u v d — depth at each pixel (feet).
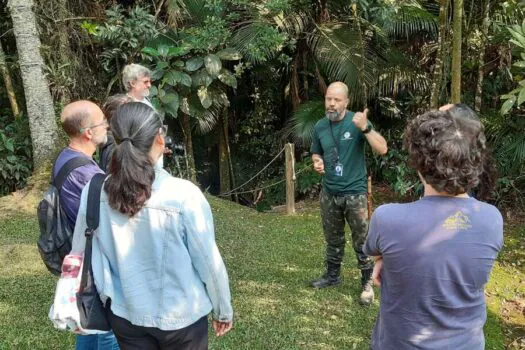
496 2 17.63
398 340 4.35
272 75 23.90
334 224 10.80
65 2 20.75
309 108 21.13
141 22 19.75
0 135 21.20
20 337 9.07
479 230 4.11
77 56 21.84
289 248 14.21
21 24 17.88
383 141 9.37
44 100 18.47
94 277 5.08
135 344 5.15
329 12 21.34
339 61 19.26
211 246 4.94
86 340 6.76
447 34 16.43
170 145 8.79
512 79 17.88
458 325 4.19
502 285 12.44
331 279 11.50
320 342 9.17
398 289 4.28
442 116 4.19
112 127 4.82
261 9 20.10
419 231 4.15
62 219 6.27
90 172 6.29
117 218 4.85
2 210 17.38
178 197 4.78
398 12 18.61
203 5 21.43
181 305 4.88
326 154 10.20
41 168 18.60
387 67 20.33
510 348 9.64
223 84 23.15
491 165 4.83
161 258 4.81
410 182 19.47
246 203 26.16
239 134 26.50
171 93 20.74
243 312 10.27
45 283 11.54
